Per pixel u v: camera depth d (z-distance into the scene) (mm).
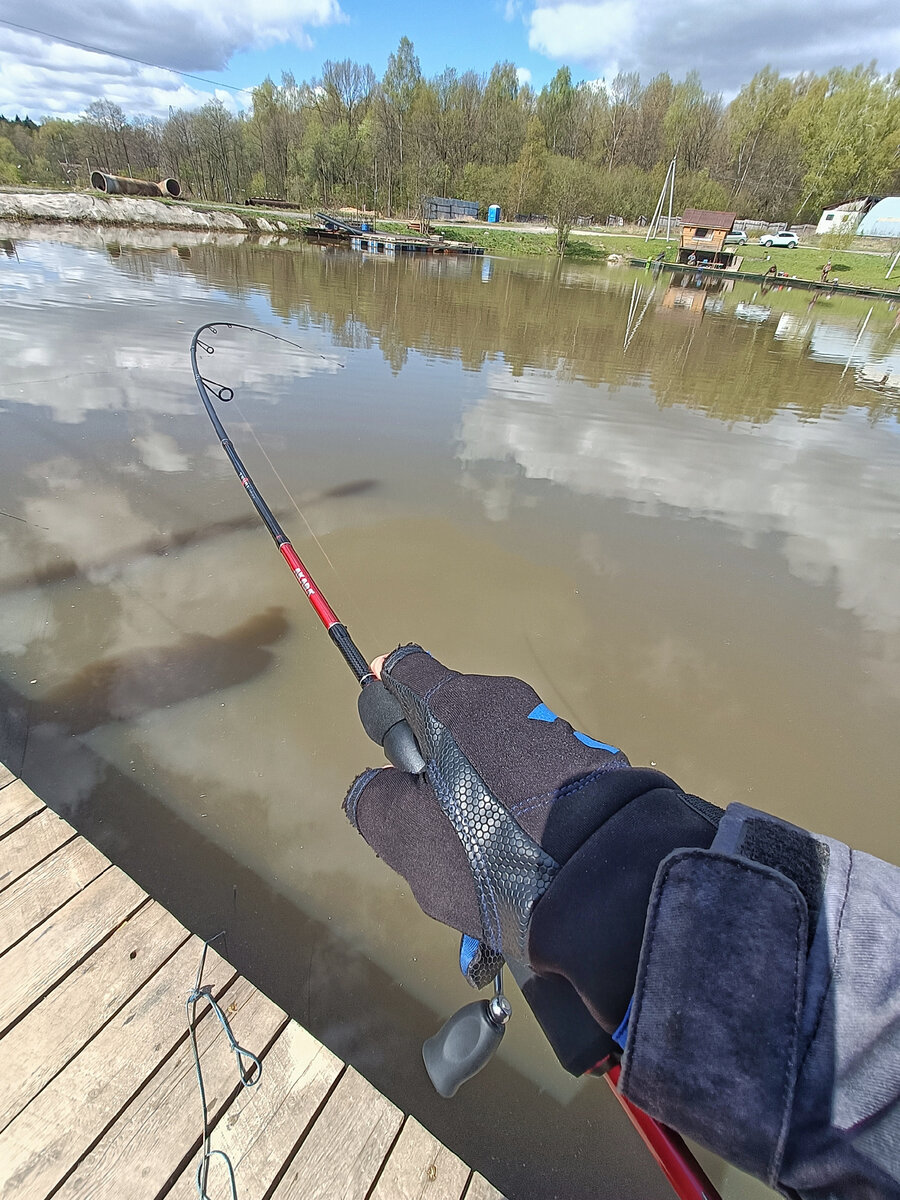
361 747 2641
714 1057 459
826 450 6477
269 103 47594
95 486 4414
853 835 2516
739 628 3635
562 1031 775
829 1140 425
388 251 27562
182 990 1448
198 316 9711
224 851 2193
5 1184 1146
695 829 609
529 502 4828
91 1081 1288
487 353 9484
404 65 50094
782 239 40125
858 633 3670
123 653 3008
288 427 5816
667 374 9188
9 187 30141
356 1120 1289
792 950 464
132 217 25203
